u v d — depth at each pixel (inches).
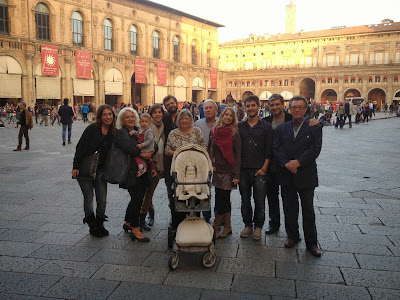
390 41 2571.4
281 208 263.3
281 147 191.5
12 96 1346.0
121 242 197.8
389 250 185.8
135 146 195.8
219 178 202.8
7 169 397.4
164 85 2006.6
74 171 199.5
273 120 222.7
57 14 1465.3
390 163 442.9
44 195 289.3
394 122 1392.7
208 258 166.1
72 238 202.2
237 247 192.2
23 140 685.3
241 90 3034.0
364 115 1348.4
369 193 297.7
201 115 413.1
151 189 220.5
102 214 207.8
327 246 191.3
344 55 2723.9
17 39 1338.6
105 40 1689.2
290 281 154.2
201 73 2279.8
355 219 232.5
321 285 150.8
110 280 155.0
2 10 1314.0
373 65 2536.9
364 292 145.3
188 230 168.1
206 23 2276.1
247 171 206.4
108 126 204.1
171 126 227.8
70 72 1519.4
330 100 2864.2
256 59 3078.2
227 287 149.3
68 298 140.5
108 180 197.8
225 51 3201.3
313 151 179.5
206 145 206.4
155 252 184.9
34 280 154.5
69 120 623.2
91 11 1587.1
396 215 240.2
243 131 205.3
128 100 1790.1
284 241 200.8
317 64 2824.8
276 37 3107.8
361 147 599.2
